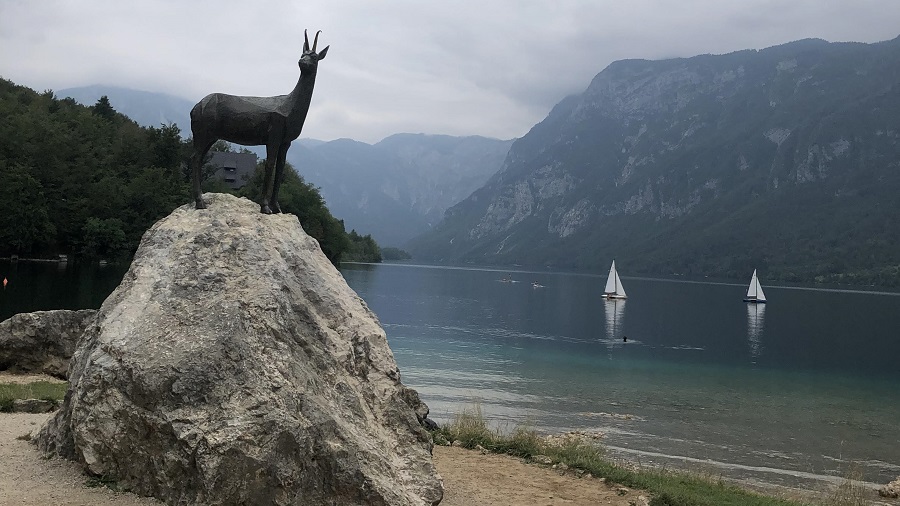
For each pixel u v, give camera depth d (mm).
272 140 11023
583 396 30578
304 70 11125
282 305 9398
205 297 9219
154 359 8602
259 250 9953
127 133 106062
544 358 43625
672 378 38094
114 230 81062
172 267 9633
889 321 83812
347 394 9367
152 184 85812
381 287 111250
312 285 10375
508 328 62156
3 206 75438
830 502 15500
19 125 86750
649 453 20750
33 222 76062
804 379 39906
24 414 13867
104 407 8773
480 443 16125
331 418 8672
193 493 8156
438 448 15617
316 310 10188
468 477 13039
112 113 121812
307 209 100875
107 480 8789
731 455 21328
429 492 9188
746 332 67750
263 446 8078
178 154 93188
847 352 53969
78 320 20391
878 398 33906
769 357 49688
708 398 32031
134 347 8781
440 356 41719
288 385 8578
